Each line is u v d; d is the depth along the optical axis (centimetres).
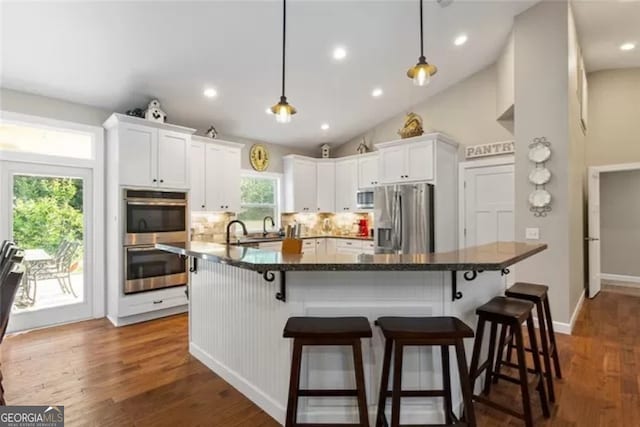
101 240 390
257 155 559
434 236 441
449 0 301
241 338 231
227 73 370
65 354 290
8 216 334
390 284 189
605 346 300
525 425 183
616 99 494
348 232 623
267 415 205
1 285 155
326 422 188
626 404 209
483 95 458
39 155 348
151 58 323
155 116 386
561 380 240
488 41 397
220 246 262
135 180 372
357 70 408
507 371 256
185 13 277
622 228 586
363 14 314
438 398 190
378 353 189
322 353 190
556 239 339
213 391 231
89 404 214
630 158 481
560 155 335
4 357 283
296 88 428
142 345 311
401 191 447
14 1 240
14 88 329
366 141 592
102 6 255
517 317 183
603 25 375
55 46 287
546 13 341
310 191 600
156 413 205
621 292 511
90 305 386
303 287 192
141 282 378
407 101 512
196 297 287
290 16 302
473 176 467
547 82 342
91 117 380
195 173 445
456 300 193
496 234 444
